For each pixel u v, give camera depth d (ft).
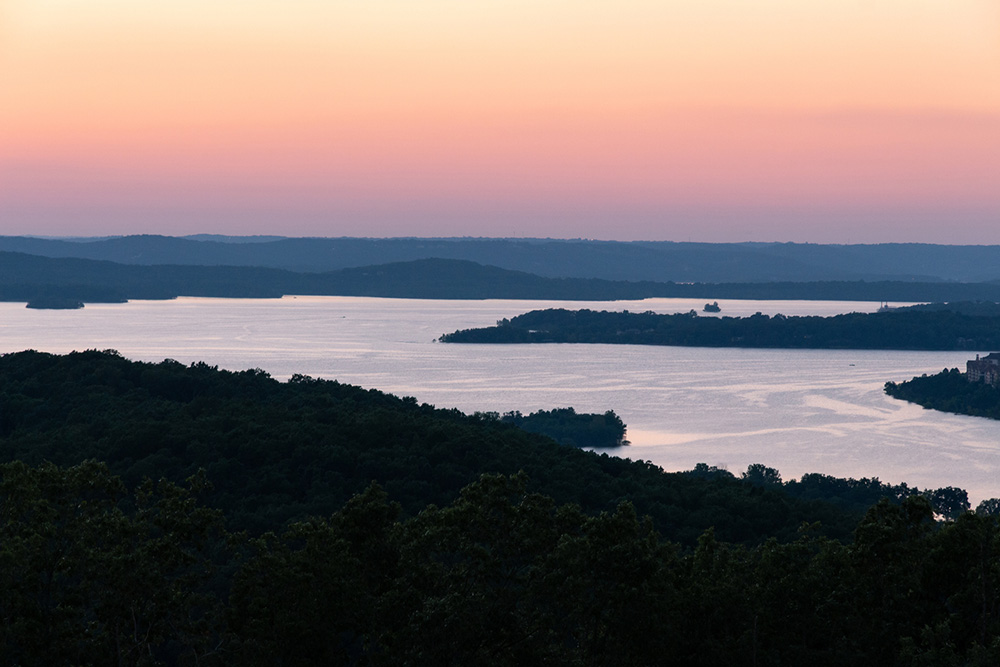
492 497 173.06
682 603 174.91
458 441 396.57
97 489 178.50
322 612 169.99
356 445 386.93
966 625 168.76
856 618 176.55
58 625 163.22
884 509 183.42
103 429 402.93
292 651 168.25
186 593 173.47
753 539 341.41
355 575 176.65
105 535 168.76
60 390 466.70
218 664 177.68
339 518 184.96
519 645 166.50
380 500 186.29
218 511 178.70
